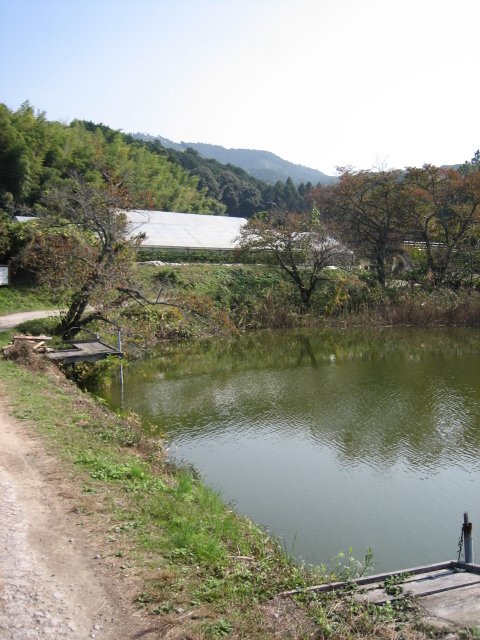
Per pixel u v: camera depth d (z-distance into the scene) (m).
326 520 9.65
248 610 5.06
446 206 42.25
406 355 23.94
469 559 6.53
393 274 39.28
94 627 4.66
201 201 72.38
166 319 25.94
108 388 18.17
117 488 7.75
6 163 44.12
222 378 19.70
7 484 7.59
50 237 22.12
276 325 31.73
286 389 18.14
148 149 89.62
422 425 14.49
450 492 10.77
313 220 35.66
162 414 15.43
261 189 119.88
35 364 15.13
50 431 9.88
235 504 10.09
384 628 4.80
